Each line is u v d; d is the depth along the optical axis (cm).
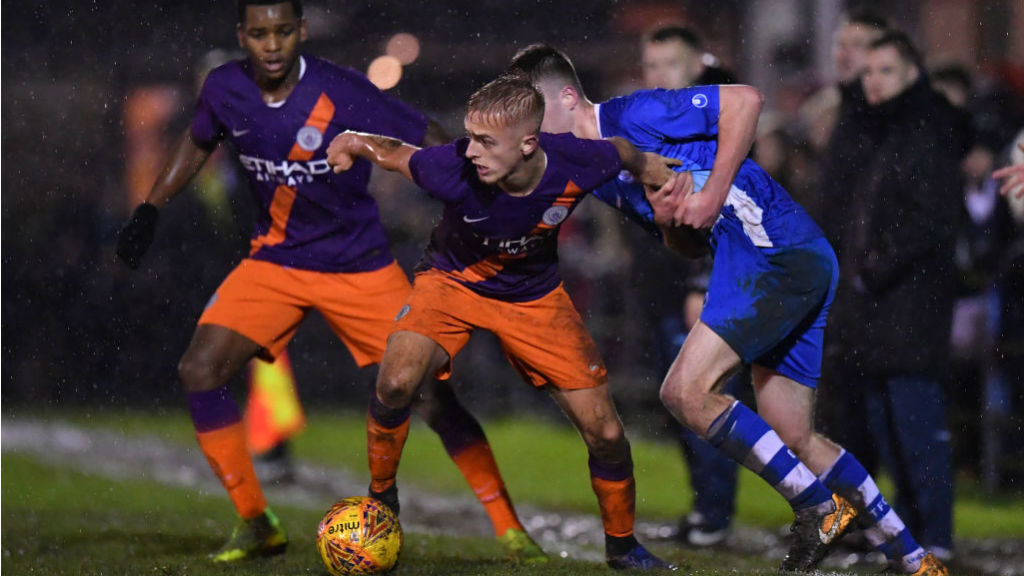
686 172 1723
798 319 1753
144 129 4506
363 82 1984
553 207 1656
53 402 4497
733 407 1734
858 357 2234
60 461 3494
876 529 1812
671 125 1745
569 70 1794
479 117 1558
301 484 3152
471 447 1980
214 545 2159
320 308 2050
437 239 1808
